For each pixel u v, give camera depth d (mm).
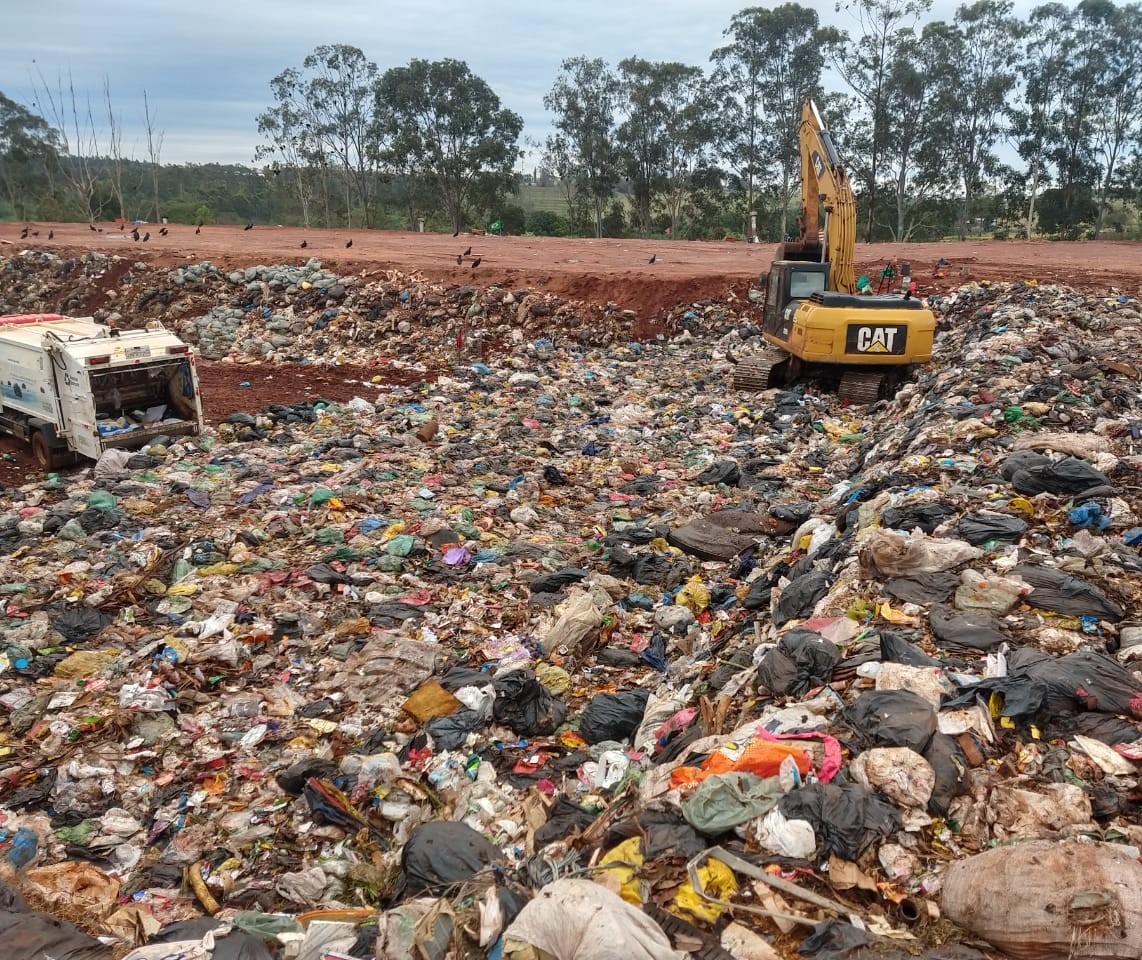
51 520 11977
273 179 78562
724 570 10820
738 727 6172
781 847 4656
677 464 15031
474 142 64812
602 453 15492
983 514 8695
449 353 23984
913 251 34375
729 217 70750
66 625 9203
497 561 10703
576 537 11781
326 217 70938
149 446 14977
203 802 6711
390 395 19328
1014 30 57750
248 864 6055
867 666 6227
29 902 5406
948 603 7203
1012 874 4152
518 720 7371
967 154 60562
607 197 70625
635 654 8844
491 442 15789
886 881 4527
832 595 7809
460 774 6746
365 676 8164
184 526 11727
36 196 80500
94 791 6824
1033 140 59844
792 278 18781
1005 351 15914
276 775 6930
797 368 19188
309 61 65125
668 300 25188
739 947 4090
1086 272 25281
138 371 15602
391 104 63844
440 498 12836
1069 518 8477
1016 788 5039
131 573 10352
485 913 4359
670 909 4348
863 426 16703
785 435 16438
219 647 8508
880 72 59062
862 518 9453
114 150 67000
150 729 7508
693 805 4910
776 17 57531
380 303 26047
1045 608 6938
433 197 68312
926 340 17078
